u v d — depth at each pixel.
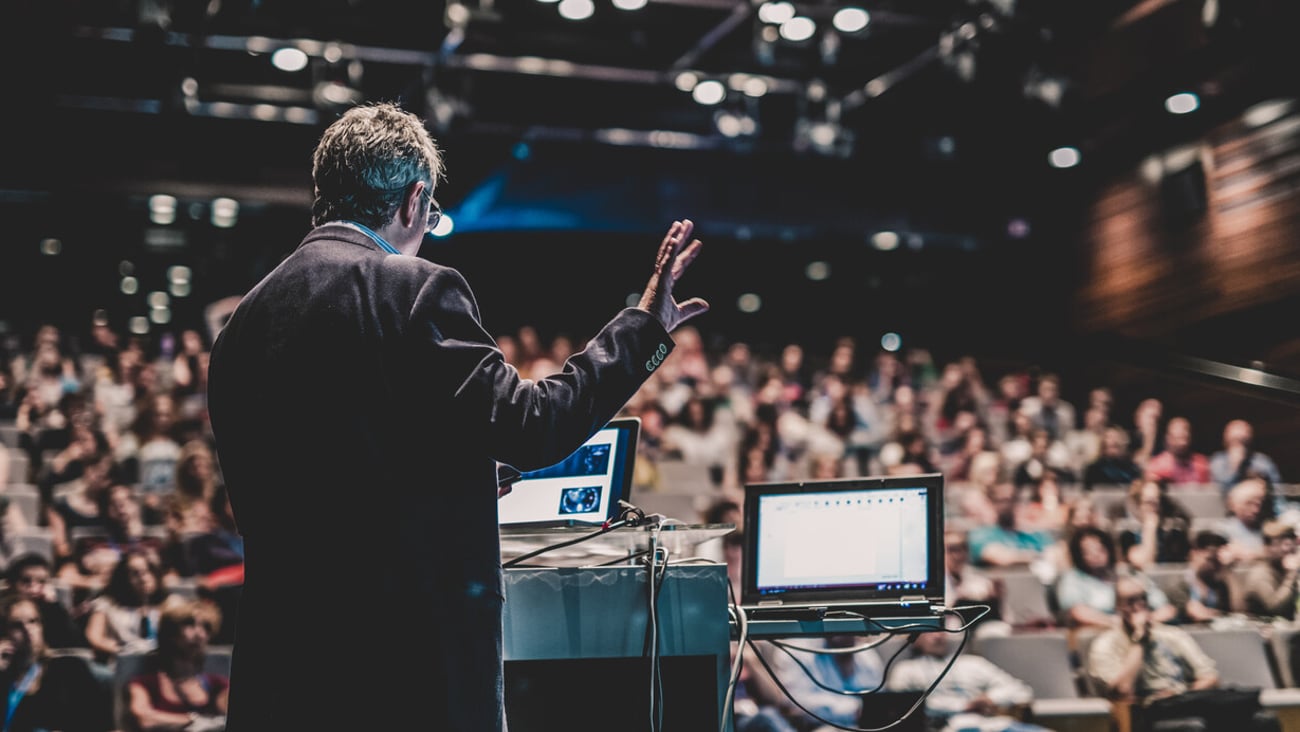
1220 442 7.80
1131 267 8.91
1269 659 4.83
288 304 1.36
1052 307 9.84
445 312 1.32
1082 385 9.12
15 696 4.00
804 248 11.62
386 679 1.25
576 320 12.11
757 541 2.07
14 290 10.71
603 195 10.62
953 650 4.48
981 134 9.47
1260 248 7.54
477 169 10.45
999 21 7.81
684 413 7.90
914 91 9.34
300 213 10.27
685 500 6.11
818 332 11.97
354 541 1.28
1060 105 8.26
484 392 1.26
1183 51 7.66
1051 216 9.90
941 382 9.12
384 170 1.44
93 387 7.89
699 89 9.20
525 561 1.88
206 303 11.08
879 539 2.02
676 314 1.44
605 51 8.94
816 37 8.66
